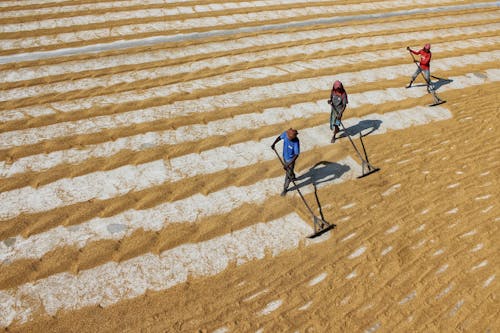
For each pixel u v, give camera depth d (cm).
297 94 1046
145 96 997
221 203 725
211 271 606
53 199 708
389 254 637
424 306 559
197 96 1010
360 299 568
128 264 607
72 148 822
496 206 727
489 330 529
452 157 851
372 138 909
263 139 884
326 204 734
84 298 557
